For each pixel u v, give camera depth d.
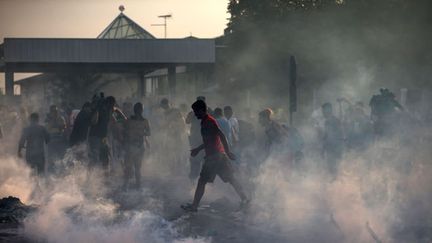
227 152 11.65
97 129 15.73
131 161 14.86
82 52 36.75
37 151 14.54
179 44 37.41
